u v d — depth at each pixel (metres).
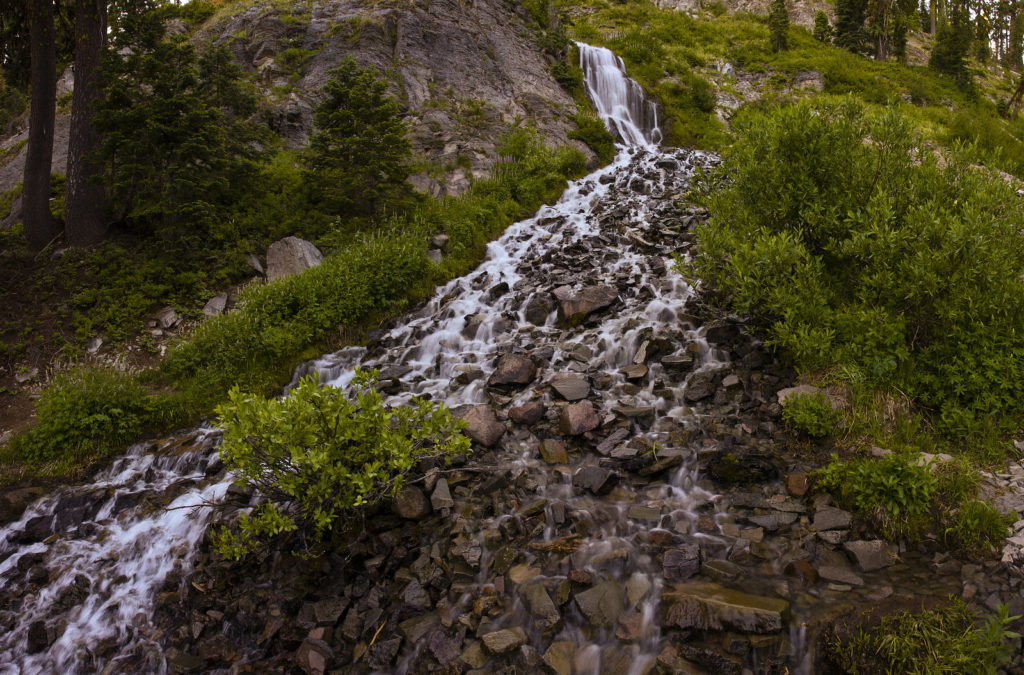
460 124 17.83
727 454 5.68
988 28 54.25
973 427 5.54
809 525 4.90
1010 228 5.92
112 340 9.58
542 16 26.81
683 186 15.30
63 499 6.64
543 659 4.00
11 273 10.69
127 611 5.16
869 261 6.58
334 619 4.60
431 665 4.10
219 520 5.86
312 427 4.67
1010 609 3.81
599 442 6.19
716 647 3.89
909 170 7.07
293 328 9.52
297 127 16.41
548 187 16.23
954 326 5.94
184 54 11.04
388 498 5.59
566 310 9.15
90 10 11.68
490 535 5.10
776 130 7.59
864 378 5.99
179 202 11.24
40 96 11.55
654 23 34.81
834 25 38.16
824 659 3.78
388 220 12.80
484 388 7.57
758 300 6.91
